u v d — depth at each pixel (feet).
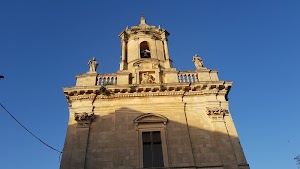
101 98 73.72
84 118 69.62
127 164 62.08
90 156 63.52
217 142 66.03
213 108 72.13
